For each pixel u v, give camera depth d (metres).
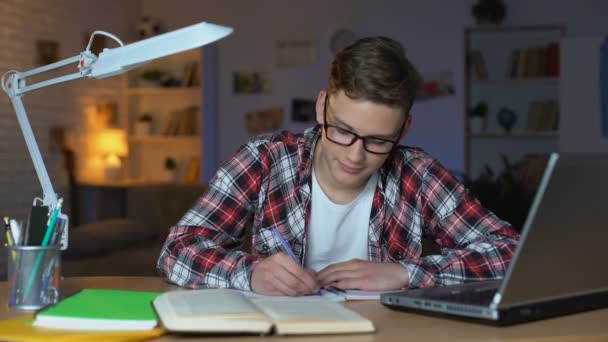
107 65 1.36
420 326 1.12
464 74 6.40
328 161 1.52
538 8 6.34
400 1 6.48
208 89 6.53
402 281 1.43
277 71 6.65
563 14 6.30
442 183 1.72
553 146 6.55
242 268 1.42
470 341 1.02
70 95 5.73
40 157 1.45
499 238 1.62
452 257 1.51
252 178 1.70
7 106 4.91
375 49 1.40
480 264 1.49
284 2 6.63
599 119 6.00
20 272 1.26
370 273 1.43
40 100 5.30
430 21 6.45
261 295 1.36
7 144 4.91
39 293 1.27
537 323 1.14
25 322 1.13
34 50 5.22
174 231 1.62
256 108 6.67
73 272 3.95
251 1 6.66
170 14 6.74
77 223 5.74
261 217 1.72
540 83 6.57
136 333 1.05
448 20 6.43
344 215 1.69
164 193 5.12
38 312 1.13
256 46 6.67
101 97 6.22
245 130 6.69
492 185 3.85
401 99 1.39
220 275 1.44
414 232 1.73
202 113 6.48
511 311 1.11
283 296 1.31
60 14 5.54
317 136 1.70
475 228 1.68
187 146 6.80
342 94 1.41
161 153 6.85
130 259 4.03
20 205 5.04
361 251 1.73
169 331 1.05
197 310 1.07
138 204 5.15
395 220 1.72
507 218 3.64
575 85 6.05
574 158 1.04
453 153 6.46
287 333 1.04
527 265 1.09
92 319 1.09
